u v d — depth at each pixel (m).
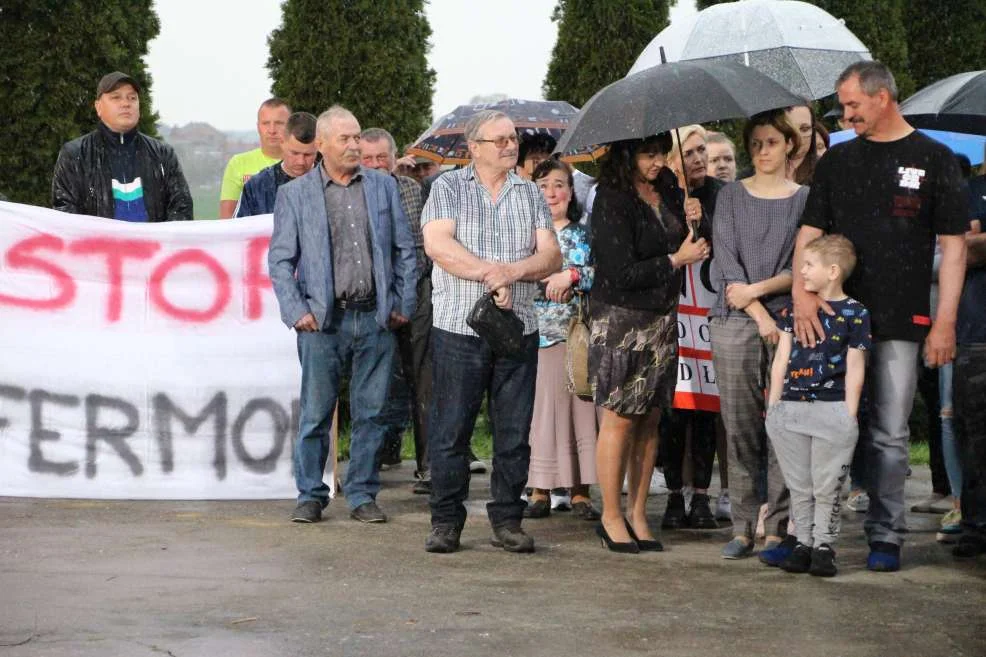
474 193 7.78
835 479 7.21
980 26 15.47
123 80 9.64
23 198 12.38
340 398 12.86
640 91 7.57
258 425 9.70
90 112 12.59
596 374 7.79
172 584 6.78
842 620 6.29
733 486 7.82
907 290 7.30
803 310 7.28
